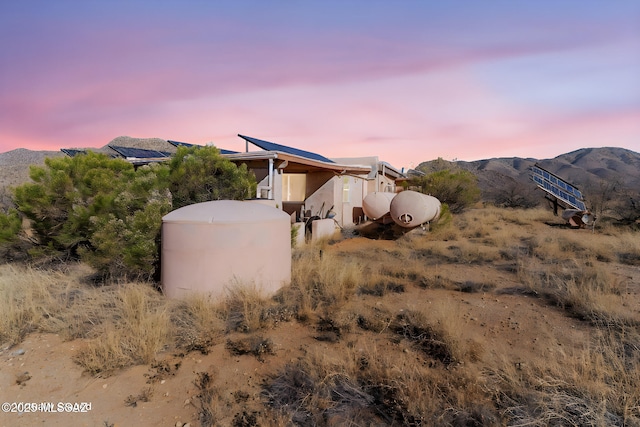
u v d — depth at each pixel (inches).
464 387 126.3
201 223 206.4
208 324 178.2
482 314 197.5
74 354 153.4
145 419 114.7
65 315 183.6
